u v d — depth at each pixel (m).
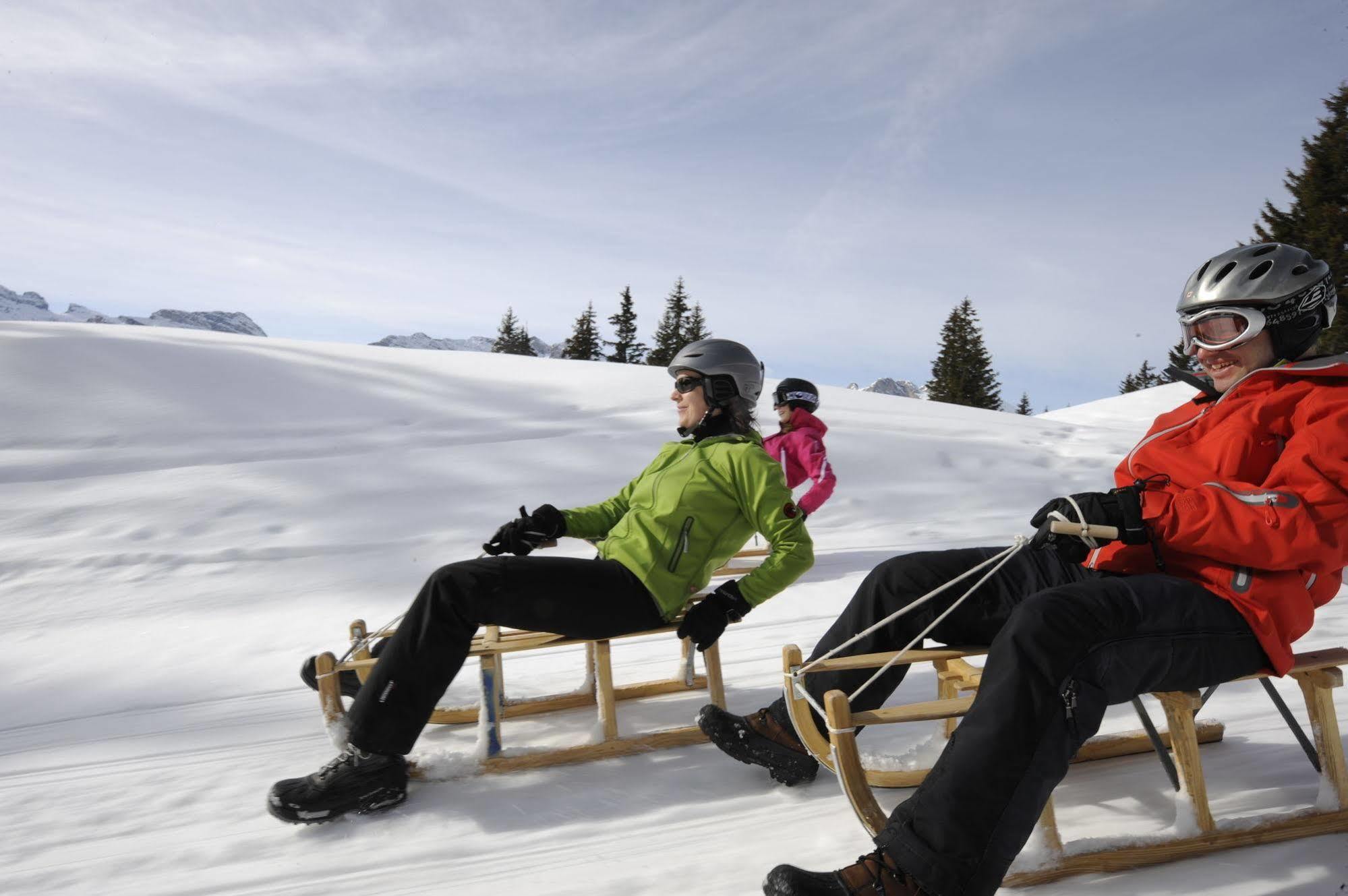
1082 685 1.63
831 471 5.11
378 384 13.18
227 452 9.38
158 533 6.58
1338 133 26.56
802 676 2.15
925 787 1.62
